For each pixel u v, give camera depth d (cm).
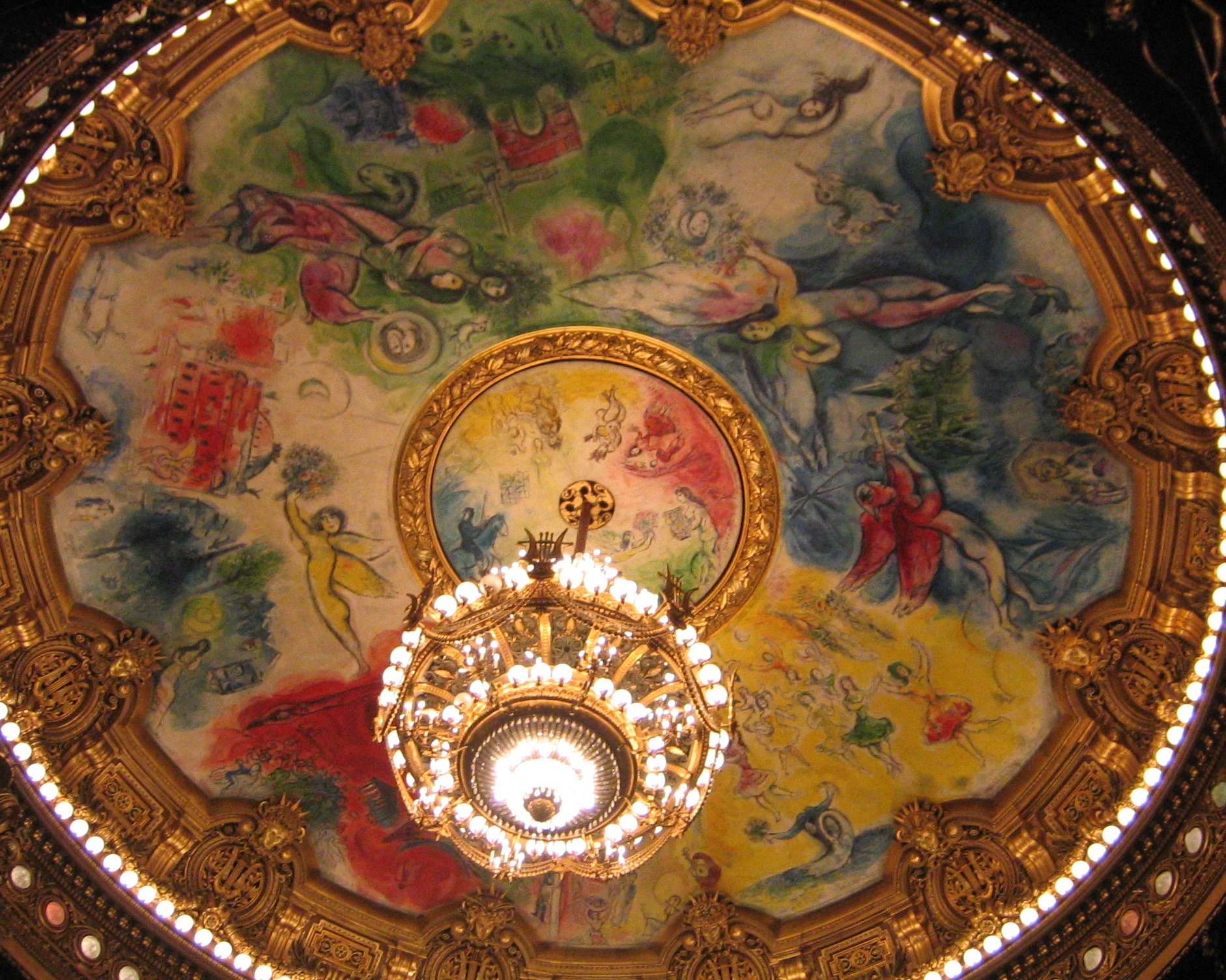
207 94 1231
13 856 1344
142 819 1506
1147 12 973
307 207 1341
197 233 1331
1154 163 1019
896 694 1573
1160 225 1085
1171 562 1373
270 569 1524
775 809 1634
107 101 1195
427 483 1523
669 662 1273
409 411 1488
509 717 1242
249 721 1568
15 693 1412
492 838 1313
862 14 1185
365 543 1534
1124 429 1347
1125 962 1343
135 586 1484
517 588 1284
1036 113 1212
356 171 1320
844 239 1362
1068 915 1431
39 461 1379
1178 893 1317
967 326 1394
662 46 1232
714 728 1280
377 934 1605
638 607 1292
